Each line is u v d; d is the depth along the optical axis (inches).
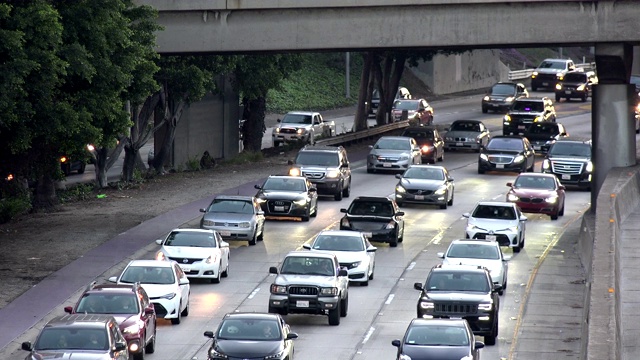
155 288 2805.1
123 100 4116.6
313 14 3956.7
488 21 3833.7
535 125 6368.1
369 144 6609.3
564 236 4121.6
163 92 5108.3
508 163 5477.4
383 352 2605.8
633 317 2425.0
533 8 3801.7
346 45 3939.5
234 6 3998.5
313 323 2893.7
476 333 2672.2
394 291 3245.6
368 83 6998.0
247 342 2335.1
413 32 3885.3
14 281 3137.3
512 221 3843.5
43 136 3563.0
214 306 3021.7
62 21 3585.1
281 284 2859.3
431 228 4212.6
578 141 5378.9
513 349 2647.6
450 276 2775.6
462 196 4918.8
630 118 4015.8
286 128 6427.2
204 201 4542.3
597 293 2180.1
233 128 6087.6
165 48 4114.2
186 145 5639.8
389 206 3919.8
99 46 3676.2
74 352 2177.7
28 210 4256.9
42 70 3326.8
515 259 3715.6
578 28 3784.5
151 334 2549.2
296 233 4057.6
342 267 3275.1
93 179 5270.7
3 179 3873.0
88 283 3134.8
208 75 5187.0
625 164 4023.1
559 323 2896.2
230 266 3518.7
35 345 2203.5
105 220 4084.6
